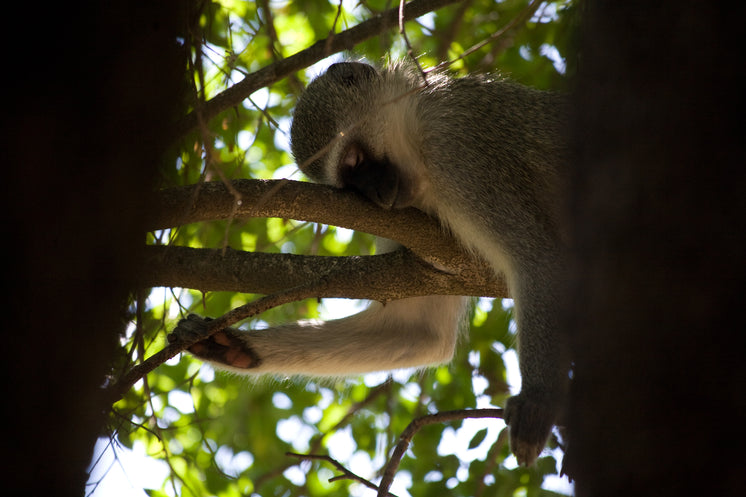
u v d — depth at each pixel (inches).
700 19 101.5
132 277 119.5
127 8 118.6
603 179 107.4
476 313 396.2
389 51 304.5
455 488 339.6
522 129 255.4
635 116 104.3
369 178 229.0
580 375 110.0
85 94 112.2
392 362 290.0
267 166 386.3
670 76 102.4
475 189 248.7
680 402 97.1
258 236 372.5
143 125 120.1
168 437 327.9
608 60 109.3
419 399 351.6
